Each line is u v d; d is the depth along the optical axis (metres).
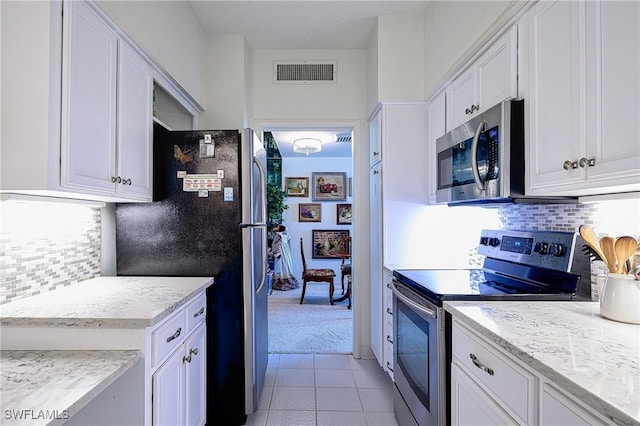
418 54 2.58
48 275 1.58
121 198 1.60
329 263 6.18
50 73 1.12
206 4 2.38
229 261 1.96
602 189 1.12
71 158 1.20
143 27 1.74
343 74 3.03
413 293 1.67
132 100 1.64
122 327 1.18
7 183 1.12
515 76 1.44
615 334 0.99
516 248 1.79
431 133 2.43
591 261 1.42
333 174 6.21
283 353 3.07
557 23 1.19
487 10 1.67
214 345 1.95
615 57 0.96
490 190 1.48
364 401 2.27
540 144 1.29
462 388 1.25
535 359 0.82
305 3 2.40
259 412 2.13
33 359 1.09
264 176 2.30
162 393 1.32
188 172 1.98
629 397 0.65
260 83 3.02
